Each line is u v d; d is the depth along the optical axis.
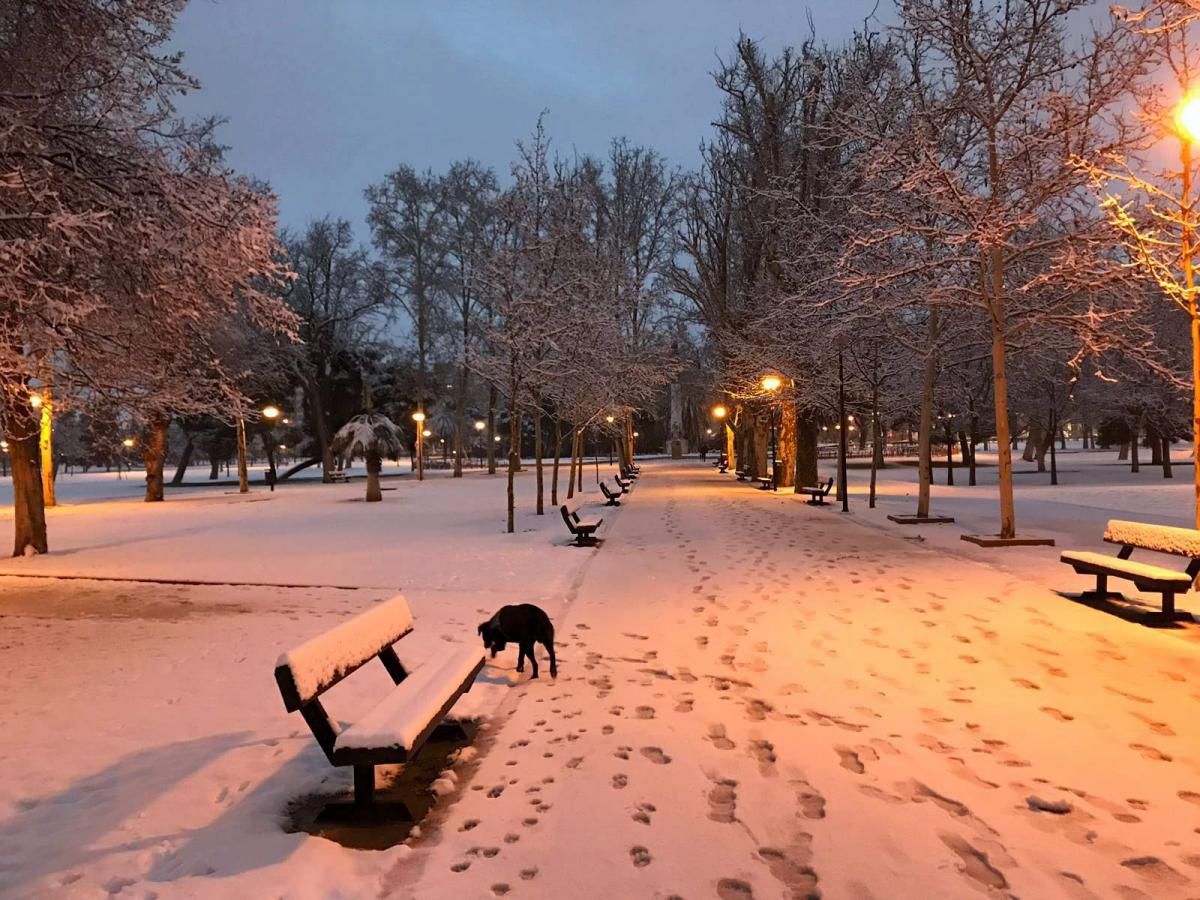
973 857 3.26
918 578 9.72
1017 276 14.48
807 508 19.95
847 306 15.41
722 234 32.38
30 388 9.04
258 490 38.94
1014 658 6.23
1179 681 5.61
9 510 29.34
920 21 13.09
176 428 68.75
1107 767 4.17
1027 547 12.42
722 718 5.01
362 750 3.58
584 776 4.14
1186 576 7.21
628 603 8.55
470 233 41.41
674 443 67.06
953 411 32.16
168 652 6.96
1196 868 3.17
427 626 7.64
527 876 3.16
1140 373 28.20
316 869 3.19
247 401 11.05
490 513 20.95
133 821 3.68
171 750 4.61
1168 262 9.62
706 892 3.02
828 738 4.64
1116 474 37.59
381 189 43.94
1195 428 8.71
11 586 11.05
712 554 11.96
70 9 8.39
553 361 18.00
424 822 3.67
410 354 46.75
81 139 8.13
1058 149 12.16
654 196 38.97
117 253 8.13
